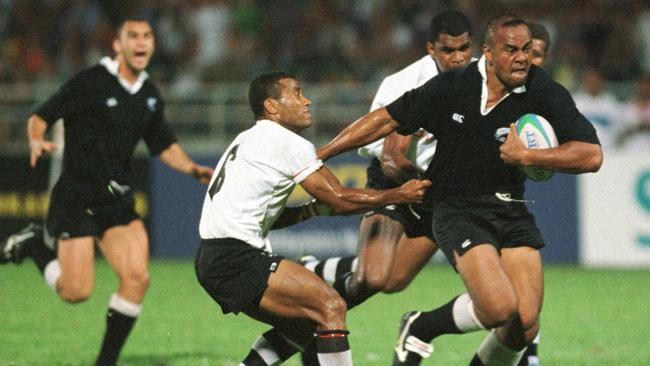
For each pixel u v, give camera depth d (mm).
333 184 19547
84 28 65875
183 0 67562
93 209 25328
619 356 27750
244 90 57125
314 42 64250
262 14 66875
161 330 31859
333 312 19188
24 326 32312
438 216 21094
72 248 25391
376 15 66500
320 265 27016
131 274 24375
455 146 20594
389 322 33750
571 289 43094
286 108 20047
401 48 65062
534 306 20156
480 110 20172
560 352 28391
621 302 39156
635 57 64500
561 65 61750
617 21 67250
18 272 48438
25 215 53031
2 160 53125
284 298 19312
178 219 53250
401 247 24953
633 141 54594
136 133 26078
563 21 67125
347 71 61438
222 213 19609
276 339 20484
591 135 19891
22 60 63781
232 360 26594
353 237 51594
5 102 55719
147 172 53344
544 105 20109
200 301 38656
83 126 25484
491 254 19906
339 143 20641
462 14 24047
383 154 23516
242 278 19422
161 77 61250
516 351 20703
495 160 20500
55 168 29078
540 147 19844
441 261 53812
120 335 24328
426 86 20625
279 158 19484
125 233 25078
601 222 51844
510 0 68500
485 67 20125
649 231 51562
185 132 56188
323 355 19125
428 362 26594
